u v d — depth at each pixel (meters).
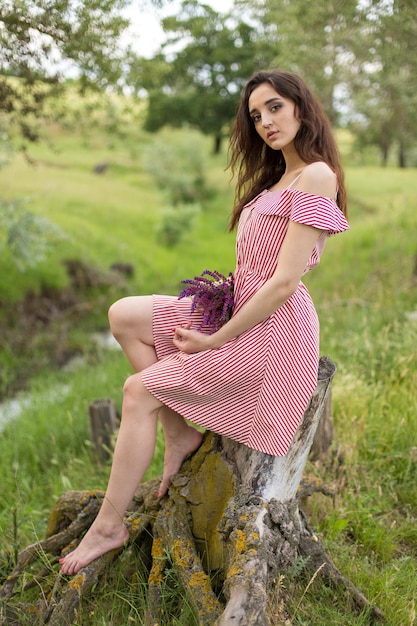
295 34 7.93
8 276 11.20
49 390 6.48
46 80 4.89
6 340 9.90
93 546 2.42
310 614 2.26
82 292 12.45
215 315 2.41
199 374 2.28
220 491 2.44
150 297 2.50
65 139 32.56
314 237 2.21
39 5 3.90
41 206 17.30
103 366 7.46
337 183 2.38
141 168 29.06
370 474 3.38
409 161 31.95
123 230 17.77
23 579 2.56
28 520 3.22
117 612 2.31
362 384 4.25
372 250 10.20
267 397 2.31
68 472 4.12
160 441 3.83
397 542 2.86
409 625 2.21
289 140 2.36
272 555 2.16
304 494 2.63
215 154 36.59
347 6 6.30
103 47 4.57
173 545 2.34
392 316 5.98
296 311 2.34
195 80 33.25
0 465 4.54
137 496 2.70
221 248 18.84
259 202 2.41
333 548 2.70
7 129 6.68
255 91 2.36
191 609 2.17
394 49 6.78
